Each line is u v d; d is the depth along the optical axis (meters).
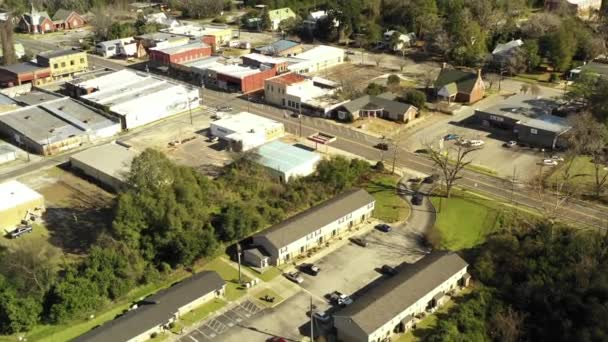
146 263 79.31
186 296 73.44
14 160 115.94
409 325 70.44
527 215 92.62
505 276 76.75
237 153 109.38
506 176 105.81
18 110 132.12
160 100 137.00
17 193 96.69
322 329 70.56
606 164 106.62
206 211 87.19
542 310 70.81
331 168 101.12
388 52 185.88
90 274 74.38
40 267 75.31
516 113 125.88
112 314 73.56
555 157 111.56
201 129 128.88
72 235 90.12
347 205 91.31
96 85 149.25
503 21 192.25
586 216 92.56
